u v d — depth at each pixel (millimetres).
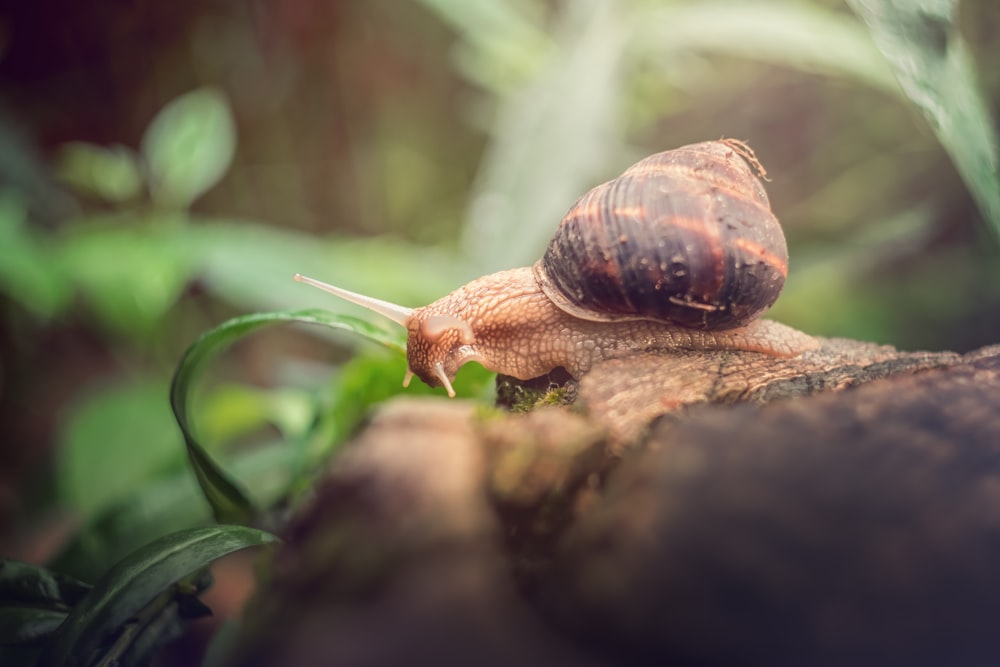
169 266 287
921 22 185
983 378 154
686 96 447
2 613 166
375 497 137
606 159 328
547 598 133
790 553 131
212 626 215
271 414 249
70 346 397
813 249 362
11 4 373
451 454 141
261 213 473
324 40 447
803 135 459
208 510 219
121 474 286
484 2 378
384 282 304
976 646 129
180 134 317
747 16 330
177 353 388
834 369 166
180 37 415
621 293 183
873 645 129
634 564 131
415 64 476
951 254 433
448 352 189
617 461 145
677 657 128
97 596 156
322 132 472
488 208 316
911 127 428
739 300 183
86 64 404
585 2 357
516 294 191
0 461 381
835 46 319
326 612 132
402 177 506
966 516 133
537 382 195
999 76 304
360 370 199
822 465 137
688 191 182
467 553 133
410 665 126
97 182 328
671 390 158
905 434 141
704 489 135
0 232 285
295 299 288
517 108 368
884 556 131
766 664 128
